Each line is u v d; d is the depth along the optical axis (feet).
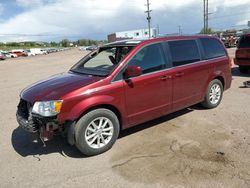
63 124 13.48
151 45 16.47
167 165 12.87
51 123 13.16
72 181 12.07
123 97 14.90
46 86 14.92
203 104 20.77
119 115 15.20
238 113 19.80
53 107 13.11
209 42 20.54
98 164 13.44
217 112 20.27
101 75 14.90
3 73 63.10
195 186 11.11
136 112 15.71
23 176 12.69
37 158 14.39
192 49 18.92
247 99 23.62
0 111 24.30
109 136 14.80
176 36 18.20
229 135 15.89
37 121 13.57
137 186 11.39
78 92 13.53
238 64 36.63
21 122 14.40
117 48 16.83
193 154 13.79
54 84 14.92
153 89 16.16
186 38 18.72
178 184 11.31
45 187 11.75
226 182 11.27
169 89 17.10
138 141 15.80
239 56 36.24
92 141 14.17
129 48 16.05
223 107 21.47
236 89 27.76
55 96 13.37
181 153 13.98
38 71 62.28
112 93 14.44
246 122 17.85
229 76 22.26
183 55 18.13
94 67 16.52
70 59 109.91
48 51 291.99
